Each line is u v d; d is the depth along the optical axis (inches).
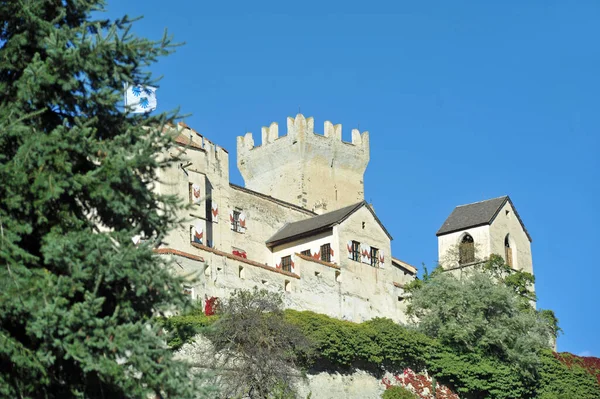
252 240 3206.2
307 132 4018.2
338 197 4057.6
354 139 4173.2
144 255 1194.0
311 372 2504.9
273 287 2805.1
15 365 1168.2
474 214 3607.3
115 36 1239.5
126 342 1152.2
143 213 1264.8
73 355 1127.0
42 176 1181.7
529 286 3491.6
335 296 2999.5
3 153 1217.4
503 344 2950.3
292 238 3184.1
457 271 3506.4
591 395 3184.1
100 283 1209.4
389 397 2664.9
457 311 3021.7
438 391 2824.8
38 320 1115.9
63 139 1197.7
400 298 3221.0
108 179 1211.2
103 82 1256.2
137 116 1311.5
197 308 2394.2
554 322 3361.2
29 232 1190.3
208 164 3063.5
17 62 1254.3
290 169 4010.8
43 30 1238.9
